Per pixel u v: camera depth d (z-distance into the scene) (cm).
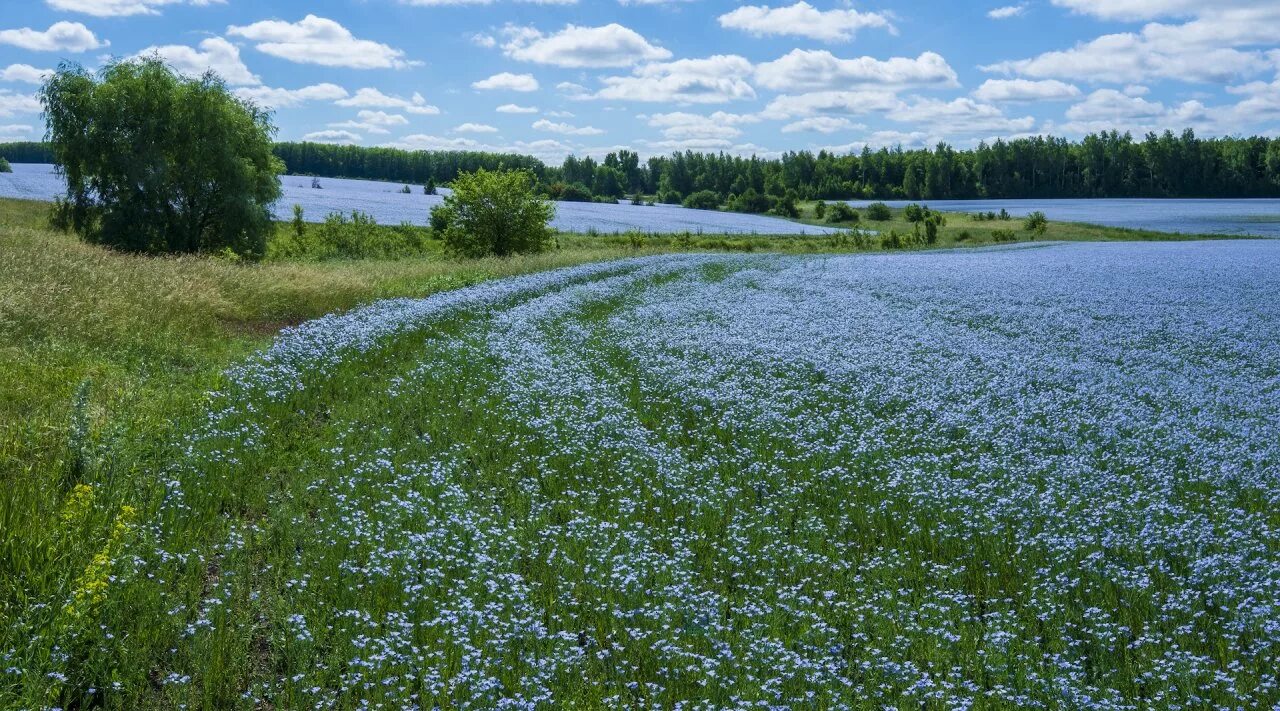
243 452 1106
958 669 677
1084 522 1001
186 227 5066
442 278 3353
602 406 1464
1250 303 3122
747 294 3341
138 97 4906
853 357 1997
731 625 754
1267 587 824
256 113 5434
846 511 1044
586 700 636
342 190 16562
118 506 878
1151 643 734
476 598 770
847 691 647
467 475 1129
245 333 2091
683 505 1041
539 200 5916
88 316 1741
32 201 7725
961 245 8156
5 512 788
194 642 661
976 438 1337
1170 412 1515
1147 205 15738
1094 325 2620
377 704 602
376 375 1623
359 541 871
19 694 579
